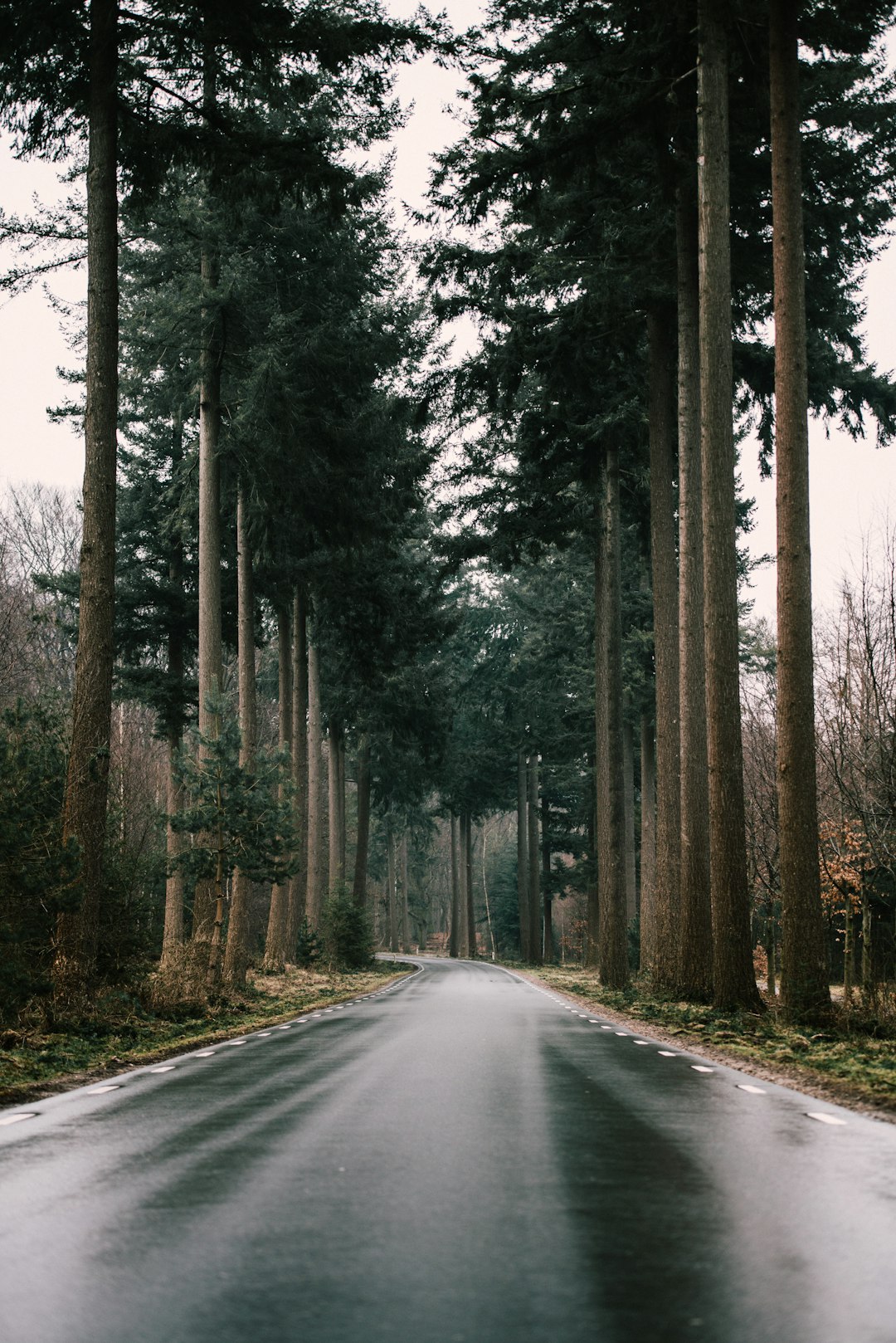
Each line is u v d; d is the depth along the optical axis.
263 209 21.61
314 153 20.52
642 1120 8.24
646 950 43.75
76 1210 5.45
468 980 44.97
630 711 42.19
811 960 16.81
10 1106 9.55
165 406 32.12
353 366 28.52
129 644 38.19
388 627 39.25
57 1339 3.69
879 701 19.47
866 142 21.31
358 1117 8.38
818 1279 4.27
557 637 47.84
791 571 17.31
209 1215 5.33
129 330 27.25
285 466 27.67
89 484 18.55
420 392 27.38
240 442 26.81
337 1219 5.23
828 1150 6.98
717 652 19.41
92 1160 6.74
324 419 28.19
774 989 32.59
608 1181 6.05
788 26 18.38
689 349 23.88
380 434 29.83
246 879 28.64
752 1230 5.00
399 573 40.03
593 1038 15.80
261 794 24.98
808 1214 5.29
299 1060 12.84
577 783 63.91
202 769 24.95
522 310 26.36
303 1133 7.68
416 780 61.59
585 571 46.03
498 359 26.64
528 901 74.62
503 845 121.62
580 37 21.53
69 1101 9.55
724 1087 10.29
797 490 17.45
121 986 19.53
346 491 29.73
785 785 17.12
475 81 20.88
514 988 36.84
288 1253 4.68
